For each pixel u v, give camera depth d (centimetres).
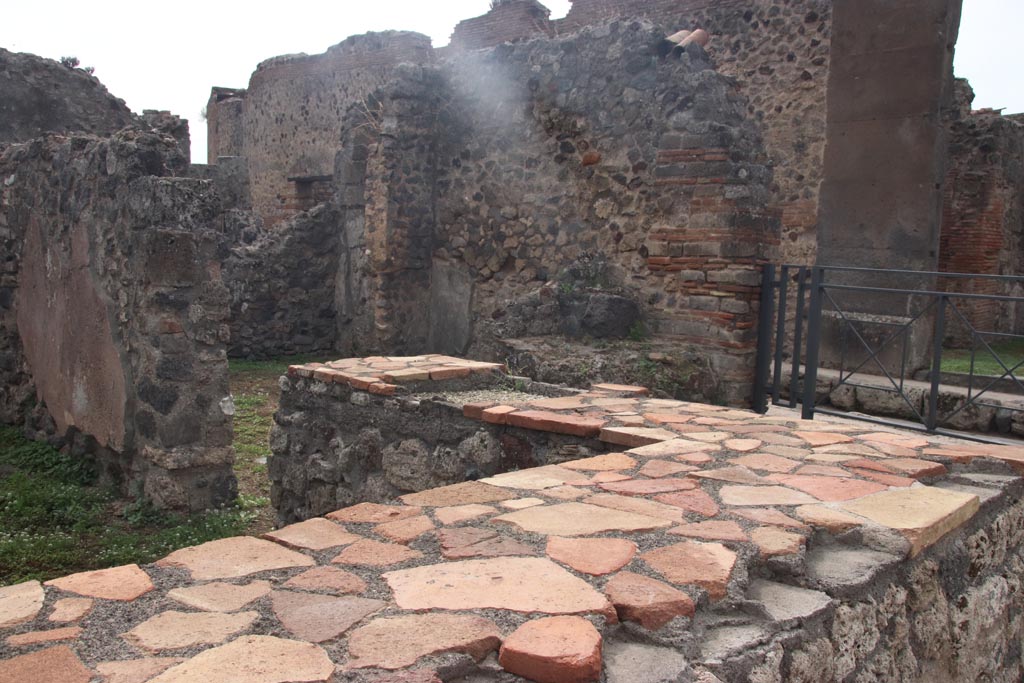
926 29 834
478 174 875
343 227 1072
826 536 224
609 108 748
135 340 539
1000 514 279
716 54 1003
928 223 845
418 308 930
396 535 213
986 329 1146
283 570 190
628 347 681
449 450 407
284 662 146
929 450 317
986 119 1120
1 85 1016
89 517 516
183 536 492
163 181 518
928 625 230
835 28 894
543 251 817
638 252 732
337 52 1783
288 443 504
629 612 169
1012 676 289
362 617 164
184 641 154
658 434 340
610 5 1175
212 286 535
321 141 1848
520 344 699
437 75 904
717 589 182
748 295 665
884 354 823
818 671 182
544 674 147
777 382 664
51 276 654
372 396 448
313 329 1123
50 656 148
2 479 586
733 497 249
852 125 889
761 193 679
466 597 174
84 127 1091
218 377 539
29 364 711
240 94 2267
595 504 241
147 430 536
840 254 902
